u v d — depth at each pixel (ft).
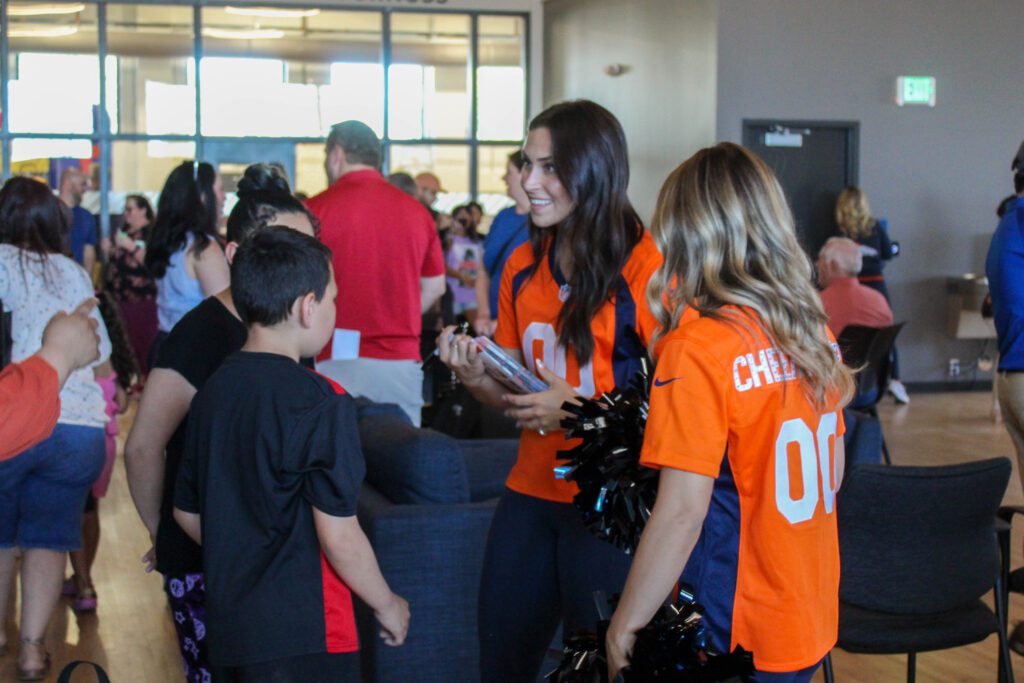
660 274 6.56
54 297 12.73
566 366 8.09
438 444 11.48
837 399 6.50
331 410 7.45
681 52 35.96
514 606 8.18
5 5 39.27
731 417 6.12
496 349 8.14
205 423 7.62
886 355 21.62
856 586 10.07
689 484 6.03
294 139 41.86
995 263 12.96
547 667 10.53
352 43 41.57
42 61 39.75
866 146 35.96
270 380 7.47
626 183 7.89
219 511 7.50
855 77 35.70
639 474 6.68
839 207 33.06
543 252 8.27
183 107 40.96
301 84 41.63
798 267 6.37
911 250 36.45
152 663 13.55
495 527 8.31
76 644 14.23
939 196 36.50
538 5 42.09
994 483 9.93
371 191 15.72
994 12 36.35
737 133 34.99
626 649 6.08
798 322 6.25
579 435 6.95
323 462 7.38
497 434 18.30
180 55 40.70
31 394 5.48
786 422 6.21
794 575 6.24
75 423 12.18
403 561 11.00
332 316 7.86
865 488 9.73
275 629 7.41
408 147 42.50
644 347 7.84
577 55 40.70
